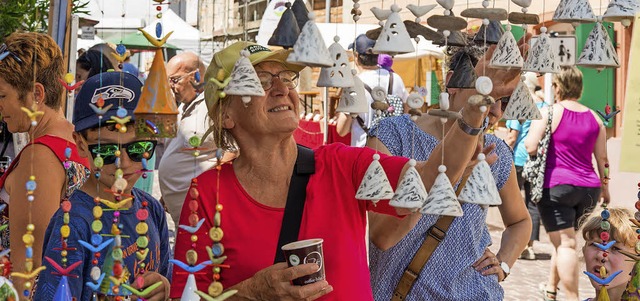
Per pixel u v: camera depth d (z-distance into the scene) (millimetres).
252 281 2318
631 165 2609
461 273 2982
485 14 2445
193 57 4961
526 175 6699
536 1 9945
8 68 2783
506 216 3396
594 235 3369
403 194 2273
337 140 6344
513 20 2484
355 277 2436
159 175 4684
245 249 2439
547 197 6613
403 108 4777
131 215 2627
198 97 4543
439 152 2338
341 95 2613
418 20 2479
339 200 2475
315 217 2449
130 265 2572
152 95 2238
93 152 2520
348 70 2434
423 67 8109
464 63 2510
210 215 2469
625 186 10844
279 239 2438
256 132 2422
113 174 2533
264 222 2459
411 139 3049
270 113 2412
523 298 6957
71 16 3824
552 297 6734
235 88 2234
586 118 6656
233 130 2479
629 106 2600
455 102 2904
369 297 2471
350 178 2490
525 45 2633
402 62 8234
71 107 4027
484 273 3064
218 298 2258
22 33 2896
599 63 2525
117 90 2512
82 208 2533
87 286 2486
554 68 2502
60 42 3607
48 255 2441
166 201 4691
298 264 2270
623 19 2553
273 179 2486
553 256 6688
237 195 2479
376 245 2883
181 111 4918
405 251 2977
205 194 2490
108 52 4617
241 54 2285
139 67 6117
